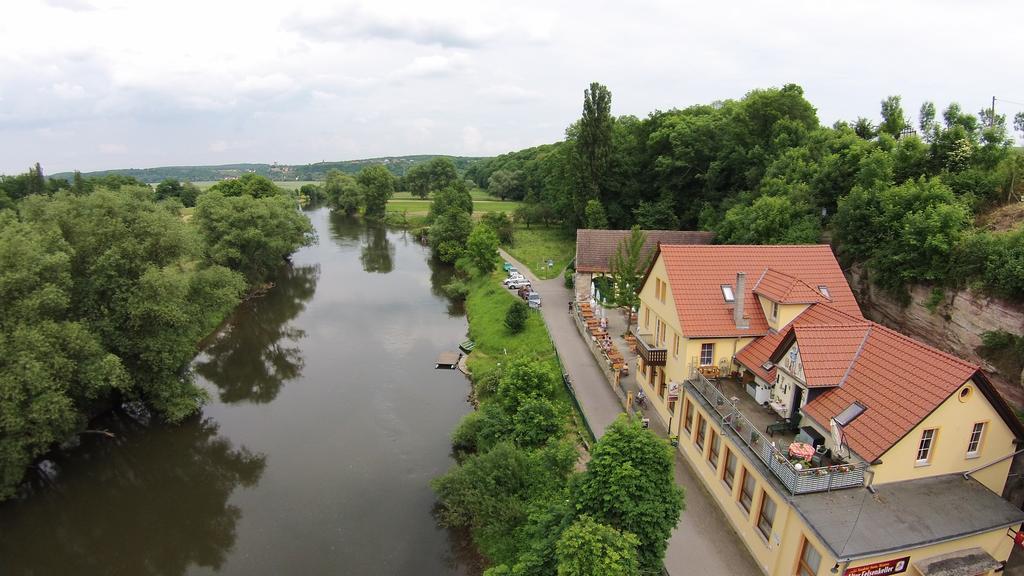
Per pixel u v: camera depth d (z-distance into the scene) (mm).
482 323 50125
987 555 15586
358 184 124375
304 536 24953
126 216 33906
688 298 26953
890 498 16797
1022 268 22359
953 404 16766
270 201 71250
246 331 52219
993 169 31719
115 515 27375
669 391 27766
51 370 26750
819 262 29047
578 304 49344
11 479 26234
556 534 18125
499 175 143500
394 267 78812
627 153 76125
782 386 21625
